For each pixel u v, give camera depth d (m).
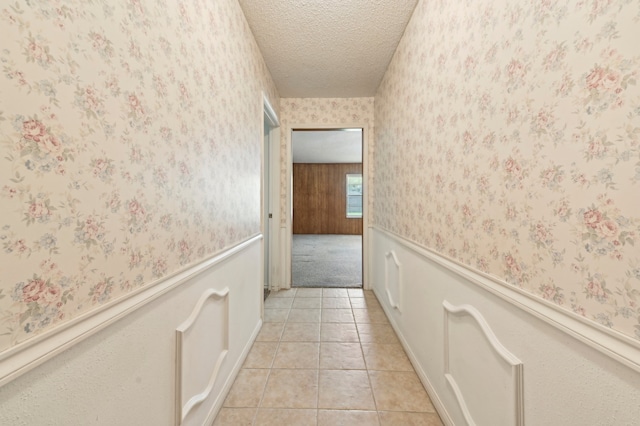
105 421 0.66
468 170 1.05
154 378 0.84
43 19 0.50
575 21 0.60
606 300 0.54
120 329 0.71
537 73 0.70
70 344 0.56
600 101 0.55
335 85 2.81
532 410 0.74
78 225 0.58
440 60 1.31
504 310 0.85
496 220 0.88
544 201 0.69
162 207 0.87
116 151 0.68
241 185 1.68
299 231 9.00
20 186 0.47
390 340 2.04
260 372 1.65
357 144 6.56
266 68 2.40
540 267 0.70
